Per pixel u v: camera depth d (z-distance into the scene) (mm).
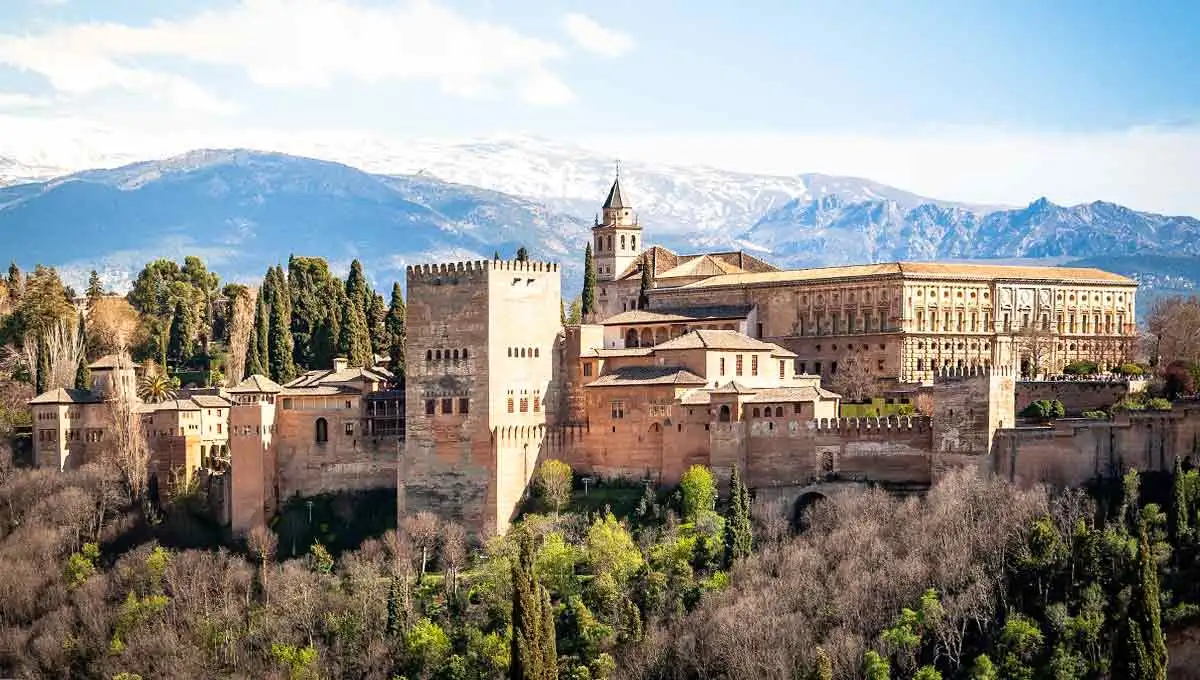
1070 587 193375
